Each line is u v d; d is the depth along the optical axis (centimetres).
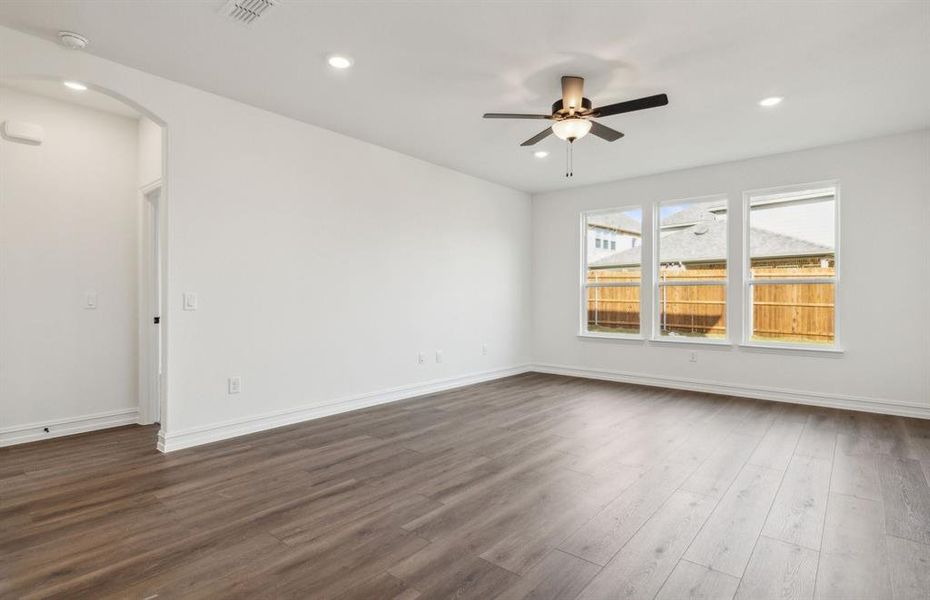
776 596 181
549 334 694
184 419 354
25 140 376
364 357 480
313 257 434
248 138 388
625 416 447
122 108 412
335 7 256
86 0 249
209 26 275
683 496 270
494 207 643
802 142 473
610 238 644
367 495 271
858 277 469
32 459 330
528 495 271
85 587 185
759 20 266
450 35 284
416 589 184
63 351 394
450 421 429
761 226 531
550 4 253
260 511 251
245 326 388
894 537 224
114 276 423
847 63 315
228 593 181
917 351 443
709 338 562
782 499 265
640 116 406
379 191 493
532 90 360
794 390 503
